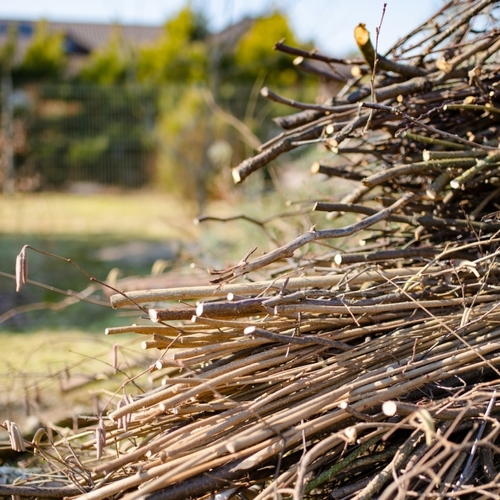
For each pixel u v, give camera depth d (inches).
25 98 561.9
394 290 70.6
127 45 422.0
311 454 52.1
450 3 85.3
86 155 578.9
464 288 71.6
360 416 56.4
